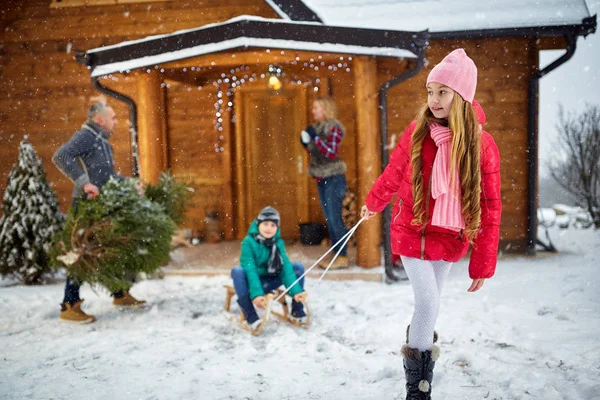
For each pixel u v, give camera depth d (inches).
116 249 199.6
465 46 331.6
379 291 244.8
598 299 217.6
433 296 114.9
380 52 246.5
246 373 150.8
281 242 198.2
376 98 270.1
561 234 412.8
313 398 132.8
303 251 332.8
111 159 223.1
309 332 188.9
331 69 359.6
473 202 109.4
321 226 358.0
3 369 156.3
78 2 372.2
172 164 388.5
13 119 388.2
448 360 156.3
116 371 153.8
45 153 386.3
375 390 136.3
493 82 330.3
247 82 374.6
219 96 374.6
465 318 197.6
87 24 372.5
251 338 184.2
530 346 164.6
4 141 389.4
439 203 110.2
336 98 361.1
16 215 276.1
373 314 207.9
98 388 141.5
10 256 273.7
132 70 299.6
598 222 439.8
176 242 335.9
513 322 191.3
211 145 383.6
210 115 381.7
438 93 111.1
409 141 118.0
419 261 116.8
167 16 356.8
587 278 254.1
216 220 381.7
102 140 219.1
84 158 216.2
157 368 155.9
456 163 109.3
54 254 204.8
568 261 305.0
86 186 202.1
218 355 166.7
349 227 341.7
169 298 240.7
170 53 259.3
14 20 382.9
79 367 157.5
